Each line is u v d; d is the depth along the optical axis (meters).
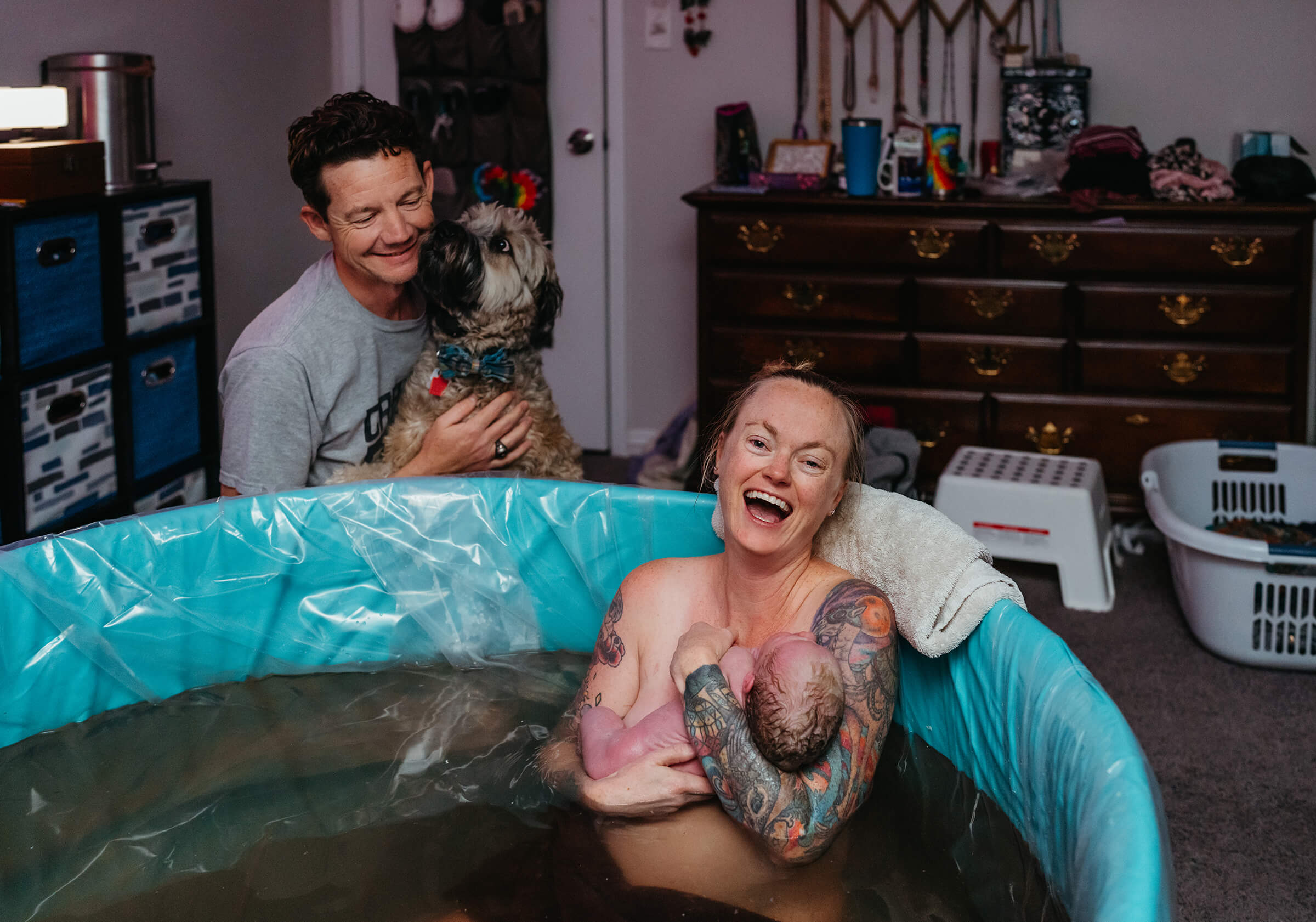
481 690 1.63
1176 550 2.60
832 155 3.51
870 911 1.13
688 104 3.69
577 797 1.31
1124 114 3.42
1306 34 3.26
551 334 2.01
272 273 3.75
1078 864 1.03
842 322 3.28
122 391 2.60
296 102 3.80
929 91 3.54
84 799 1.35
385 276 1.74
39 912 1.14
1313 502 2.89
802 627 1.37
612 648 1.49
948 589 1.37
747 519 1.34
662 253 3.82
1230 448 2.93
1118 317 3.09
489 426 1.88
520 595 1.79
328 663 1.73
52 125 2.41
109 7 2.95
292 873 1.20
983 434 3.25
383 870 1.20
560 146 3.79
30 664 1.50
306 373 1.76
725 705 1.24
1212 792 2.00
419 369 1.92
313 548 1.72
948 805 1.33
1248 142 3.24
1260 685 2.40
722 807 1.27
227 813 1.31
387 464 1.91
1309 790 2.00
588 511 1.78
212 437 2.97
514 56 3.66
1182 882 1.76
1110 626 2.70
